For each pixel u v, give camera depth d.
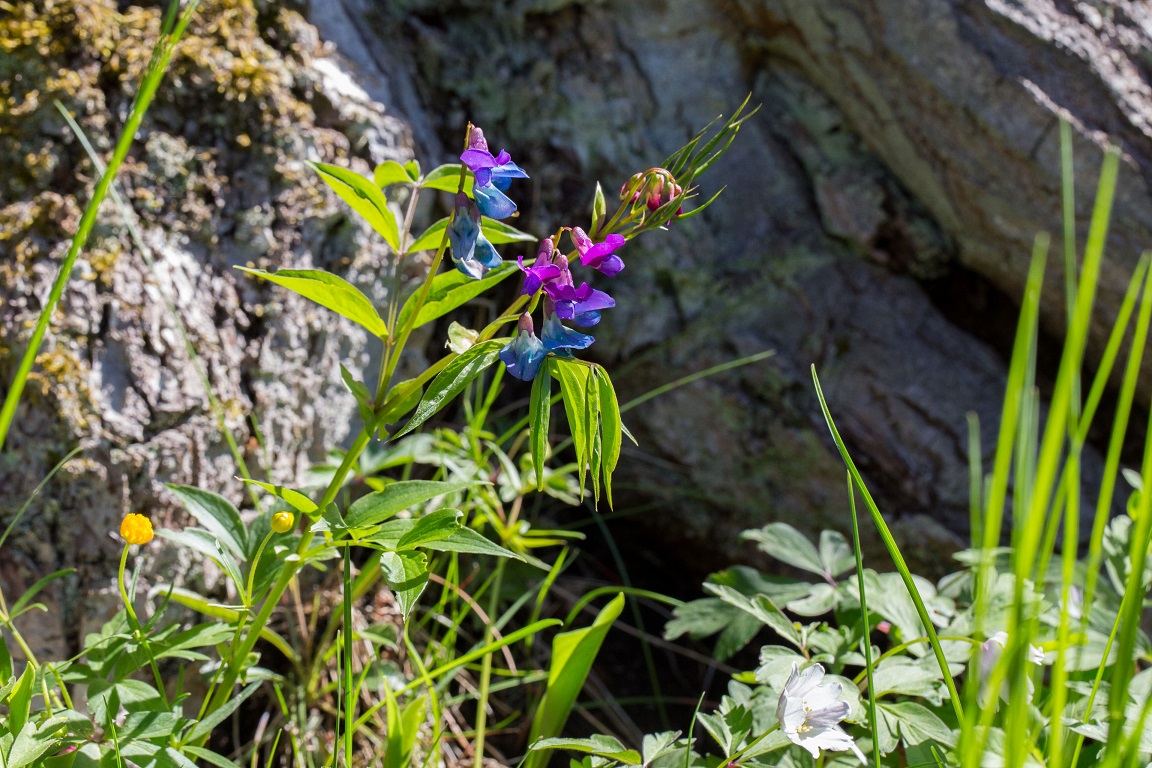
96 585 0.84
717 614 0.86
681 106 1.13
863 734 0.80
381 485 0.91
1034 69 1.00
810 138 1.13
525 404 1.11
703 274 1.07
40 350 0.84
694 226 1.09
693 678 1.04
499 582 0.96
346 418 0.95
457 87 1.10
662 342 1.06
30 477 0.83
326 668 0.91
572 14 1.12
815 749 0.75
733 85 1.14
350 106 0.96
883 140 1.08
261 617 0.78
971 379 1.04
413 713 0.81
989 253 1.06
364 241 0.95
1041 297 1.05
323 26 1.00
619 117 1.11
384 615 0.96
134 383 0.86
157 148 0.89
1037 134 1.00
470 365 0.73
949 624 0.83
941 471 1.02
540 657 0.99
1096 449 1.06
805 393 1.04
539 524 1.07
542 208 1.09
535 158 1.10
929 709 0.80
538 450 0.73
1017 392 0.68
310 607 0.93
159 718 0.75
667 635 0.86
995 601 0.82
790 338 1.06
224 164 0.91
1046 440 0.68
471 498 0.94
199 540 0.78
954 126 1.02
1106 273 1.01
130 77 0.90
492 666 0.98
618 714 0.99
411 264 0.98
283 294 0.91
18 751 0.71
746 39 1.12
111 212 0.87
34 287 0.85
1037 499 0.68
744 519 1.06
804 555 0.87
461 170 0.74
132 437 0.85
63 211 0.87
